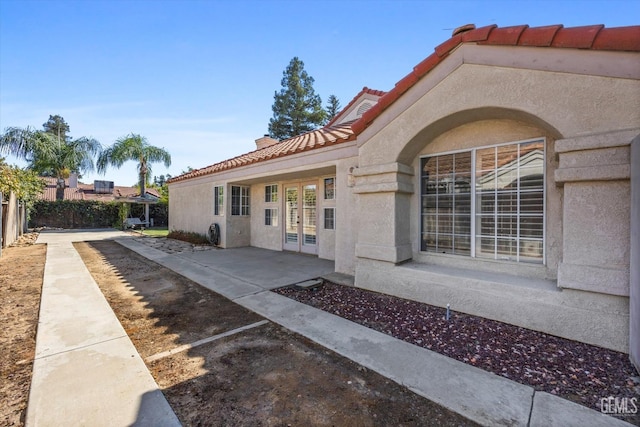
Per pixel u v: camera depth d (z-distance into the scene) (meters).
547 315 3.75
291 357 3.34
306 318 4.46
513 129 4.50
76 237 16.83
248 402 2.55
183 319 4.53
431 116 4.75
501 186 4.65
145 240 14.94
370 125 5.69
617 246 3.26
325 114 39.97
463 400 2.52
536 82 3.74
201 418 2.35
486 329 3.95
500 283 4.16
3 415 2.38
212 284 6.44
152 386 2.74
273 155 9.17
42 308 4.88
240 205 12.31
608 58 3.27
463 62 4.36
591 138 3.33
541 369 2.99
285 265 8.38
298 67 39.12
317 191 9.77
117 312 4.82
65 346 3.53
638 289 2.78
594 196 3.39
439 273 4.80
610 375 2.86
